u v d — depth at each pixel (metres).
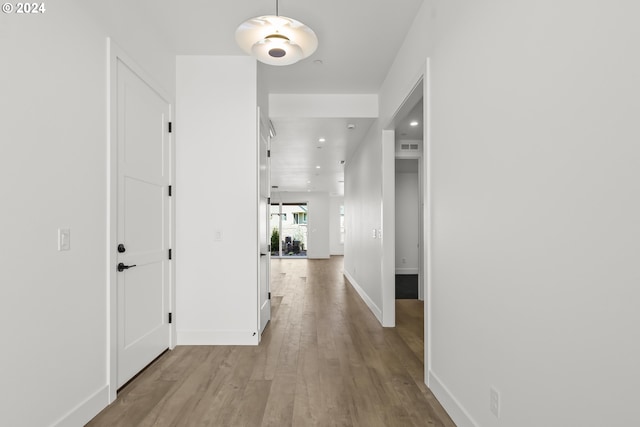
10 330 1.64
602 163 1.07
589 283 1.13
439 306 2.44
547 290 1.33
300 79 4.28
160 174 3.26
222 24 3.06
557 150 1.27
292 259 13.73
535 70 1.40
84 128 2.17
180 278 3.56
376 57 3.71
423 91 2.89
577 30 1.17
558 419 1.27
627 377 1.00
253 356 3.25
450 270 2.25
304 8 2.84
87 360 2.17
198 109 3.60
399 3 2.78
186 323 3.56
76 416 2.05
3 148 1.61
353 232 7.25
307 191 13.93
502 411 1.63
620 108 1.01
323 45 3.45
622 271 1.01
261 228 4.00
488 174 1.77
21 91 1.71
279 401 2.41
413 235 9.20
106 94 2.39
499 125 1.67
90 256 2.21
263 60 2.78
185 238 3.57
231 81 3.62
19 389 1.68
